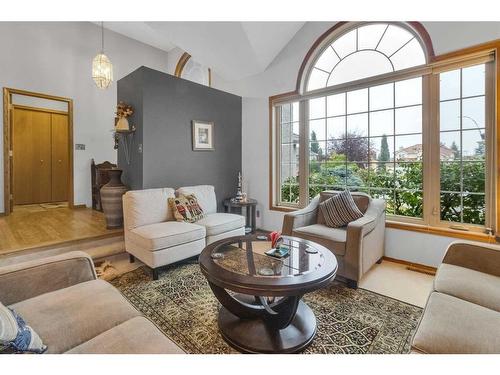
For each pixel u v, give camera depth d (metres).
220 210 4.26
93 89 5.08
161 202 3.08
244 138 4.53
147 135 3.29
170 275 2.61
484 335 0.99
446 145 2.70
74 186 4.92
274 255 1.81
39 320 1.10
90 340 1.00
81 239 2.96
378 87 3.15
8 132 4.22
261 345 1.52
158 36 5.52
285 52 3.90
